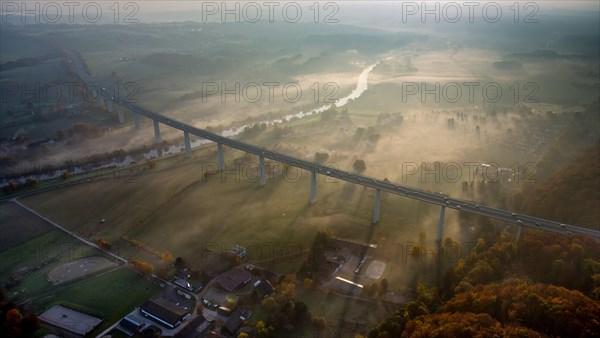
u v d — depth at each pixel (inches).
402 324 7790.4
